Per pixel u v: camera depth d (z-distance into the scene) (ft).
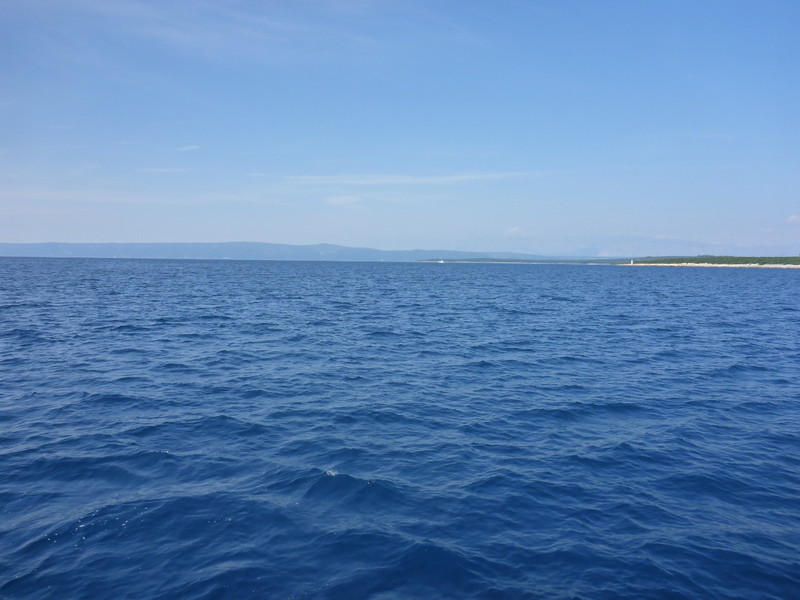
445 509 30.86
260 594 22.81
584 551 26.73
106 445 39.68
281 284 268.41
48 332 92.43
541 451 40.37
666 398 55.77
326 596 22.76
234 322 112.16
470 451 40.14
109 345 81.41
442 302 174.70
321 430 44.27
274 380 61.31
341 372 66.18
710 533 28.71
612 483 34.81
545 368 70.18
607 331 105.91
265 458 37.99
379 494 32.48
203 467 36.14
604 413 50.47
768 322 122.83
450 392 57.41
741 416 49.78
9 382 57.62
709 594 23.57
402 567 24.98
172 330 98.63
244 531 27.96
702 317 132.67
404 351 81.41
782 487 34.60
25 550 25.64
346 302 168.86
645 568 25.35
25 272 350.84
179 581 23.59
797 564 25.98
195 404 51.01
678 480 35.40
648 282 335.06
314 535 27.71
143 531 27.68
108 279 279.08
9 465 35.63
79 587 22.97
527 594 23.27
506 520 29.73
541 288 265.75
